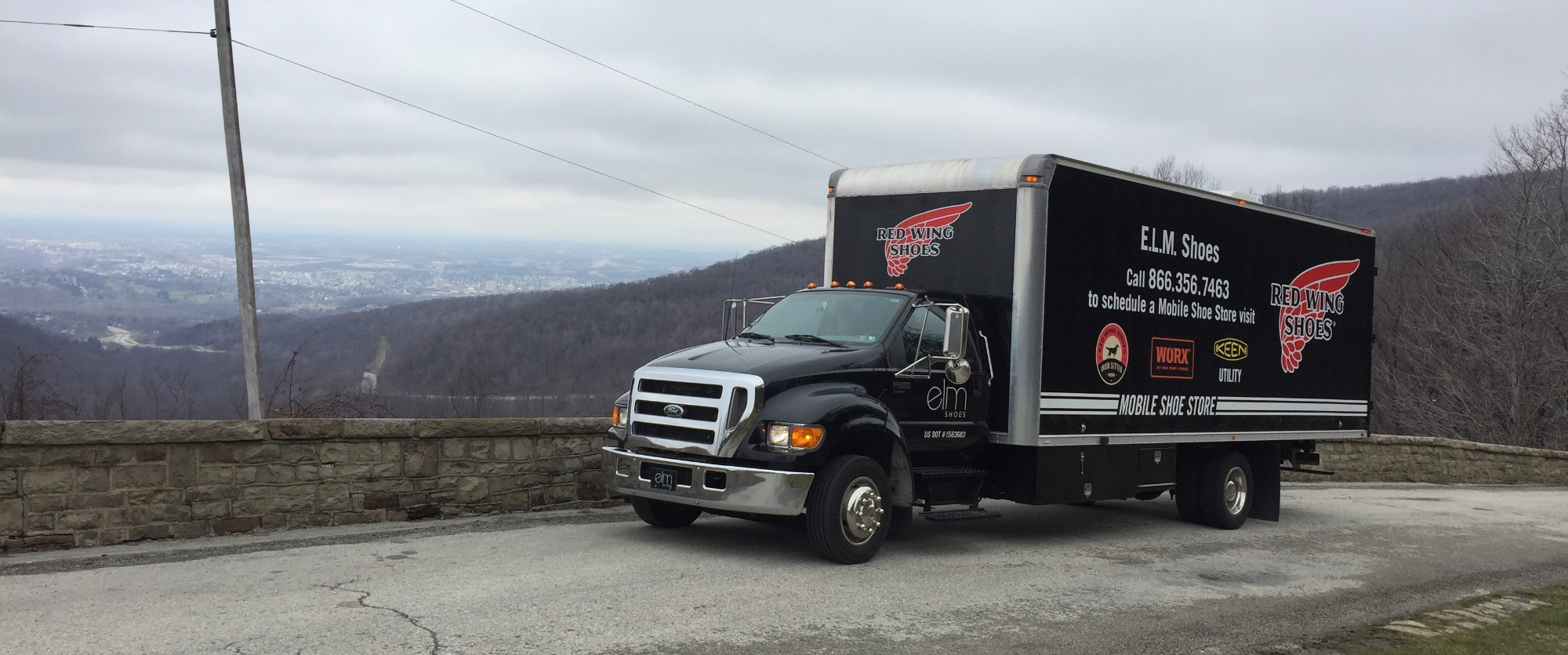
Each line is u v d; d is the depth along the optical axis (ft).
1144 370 33.76
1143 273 33.65
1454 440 67.92
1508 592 27.73
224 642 17.33
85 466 25.36
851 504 26.30
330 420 29.14
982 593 24.30
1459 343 112.78
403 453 30.71
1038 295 29.96
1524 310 109.19
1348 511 45.68
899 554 29.14
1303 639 21.48
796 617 20.99
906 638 19.88
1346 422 43.60
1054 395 30.66
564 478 34.50
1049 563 28.91
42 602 19.75
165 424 26.32
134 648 16.87
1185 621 22.50
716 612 20.98
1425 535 39.01
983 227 31.04
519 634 18.57
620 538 28.91
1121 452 33.81
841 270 34.73
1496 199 114.11
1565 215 108.58
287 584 21.70
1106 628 21.50
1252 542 35.12
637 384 27.81
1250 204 38.04
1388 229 164.66
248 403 52.49
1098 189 31.91
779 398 25.98
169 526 26.58
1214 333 36.65
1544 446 107.96
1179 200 35.06
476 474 32.24
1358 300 44.47
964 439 29.84
